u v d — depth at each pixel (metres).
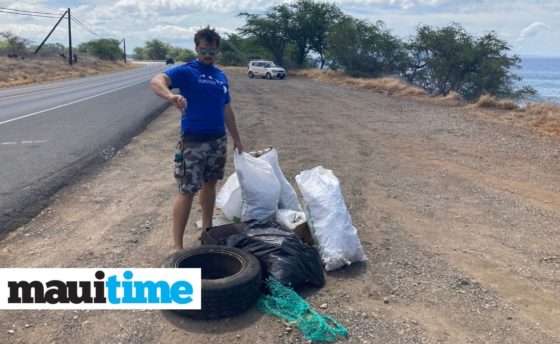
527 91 32.91
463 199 6.51
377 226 5.34
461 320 3.47
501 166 8.62
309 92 23.77
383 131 12.09
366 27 38.69
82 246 4.57
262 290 3.66
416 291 3.86
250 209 4.63
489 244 4.93
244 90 24.67
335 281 3.97
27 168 7.51
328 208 4.28
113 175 7.31
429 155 9.38
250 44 59.00
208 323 3.30
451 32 33.56
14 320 3.32
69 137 10.43
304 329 3.23
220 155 4.35
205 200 4.65
